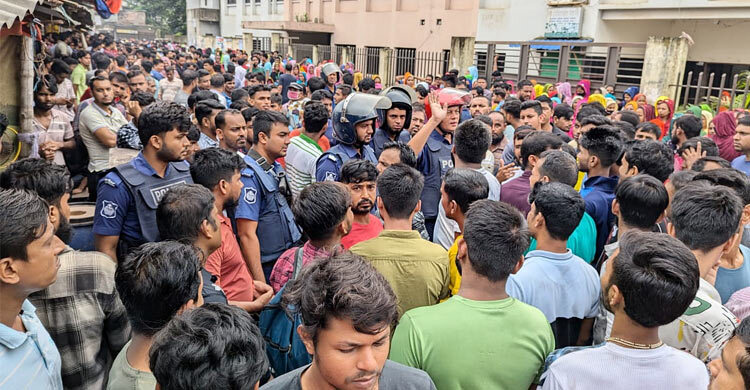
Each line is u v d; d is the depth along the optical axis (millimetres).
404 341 1931
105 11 9047
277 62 17531
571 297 2309
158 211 2332
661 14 13961
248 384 1200
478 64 17953
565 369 1739
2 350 1634
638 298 1616
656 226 2789
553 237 2328
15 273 1647
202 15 36219
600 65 14828
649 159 3494
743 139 4941
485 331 1912
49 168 2414
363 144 4047
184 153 3059
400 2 21922
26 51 4246
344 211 2486
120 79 6711
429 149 4465
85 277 2066
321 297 1333
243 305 2611
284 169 4262
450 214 2854
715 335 1911
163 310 1655
